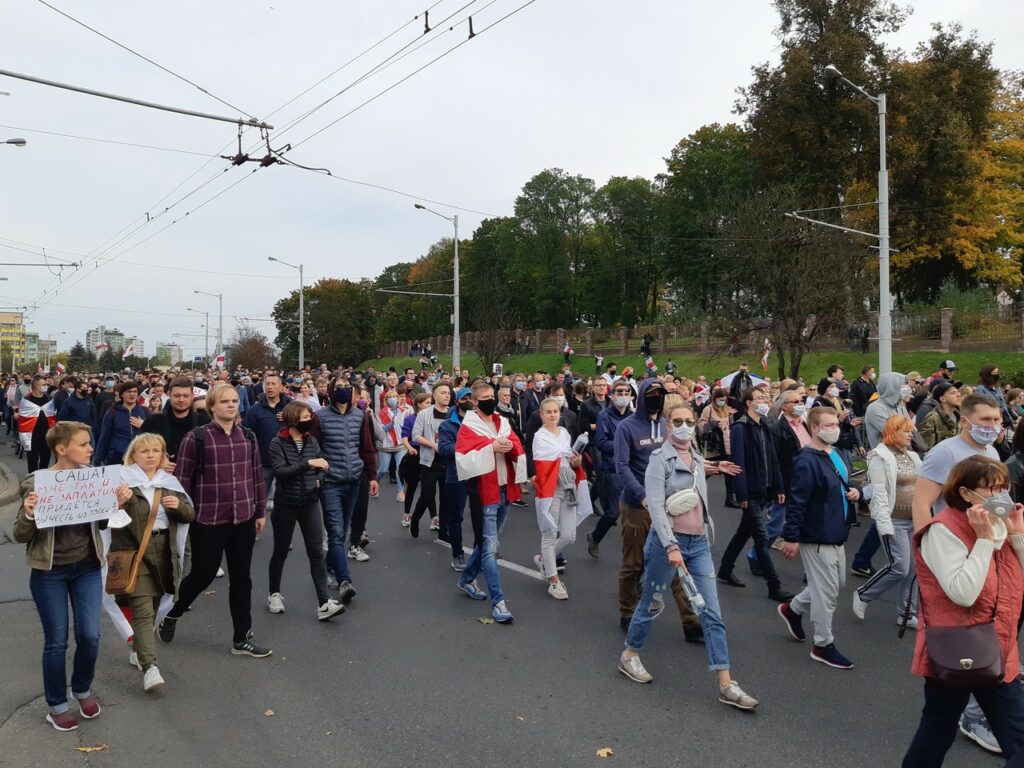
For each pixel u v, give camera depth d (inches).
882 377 304.8
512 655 215.0
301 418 240.5
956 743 166.2
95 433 546.6
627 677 199.5
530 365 2001.7
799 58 1327.5
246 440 217.2
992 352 1173.7
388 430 474.0
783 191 1103.6
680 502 186.7
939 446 174.7
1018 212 1533.0
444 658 212.4
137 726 170.7
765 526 278.4
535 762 155.1
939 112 1317.7
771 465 278.2
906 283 1664.6
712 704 183.5
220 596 271.0
